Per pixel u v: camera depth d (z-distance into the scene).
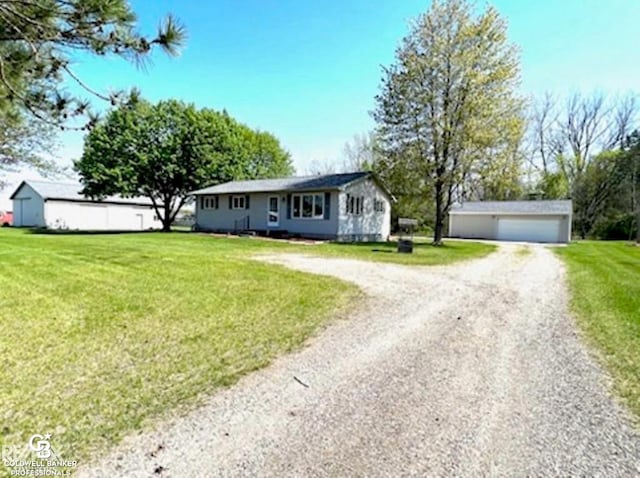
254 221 21.02
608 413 2.72
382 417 2.64
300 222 19.20
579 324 4.89
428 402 2.86
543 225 25.62
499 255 13.98
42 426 2.45
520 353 3.89
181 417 2.60
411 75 16.69
